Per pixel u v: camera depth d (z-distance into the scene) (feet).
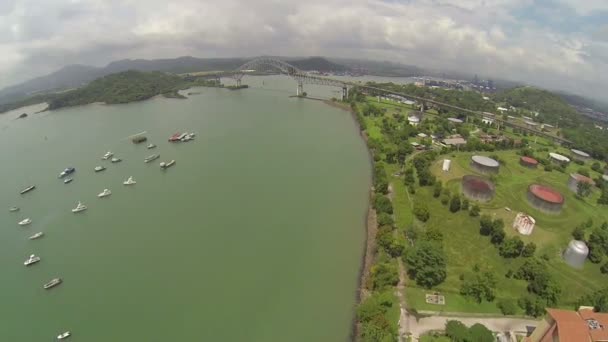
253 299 304.50
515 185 519.19
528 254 341.21
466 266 329.52
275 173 578.25
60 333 275.18
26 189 517.55
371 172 584.81
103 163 632.38
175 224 423.23
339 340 263.70
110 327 278.46
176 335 269.85
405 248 341.62
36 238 400.67
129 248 378.73
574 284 313.73
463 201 430.61
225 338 266.36
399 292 293.64
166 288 318.65
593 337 202.90
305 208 460.14
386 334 241.55
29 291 321.11
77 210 456.86
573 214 442.50
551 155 653.71
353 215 442.91
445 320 265.95
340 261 353.31
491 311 274.57
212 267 345.72
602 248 355.77
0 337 274.77
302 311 290.97
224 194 503.20
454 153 649.61
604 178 570.05
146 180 554.46
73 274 340.59
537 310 269.03
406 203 447.42
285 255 362.94
